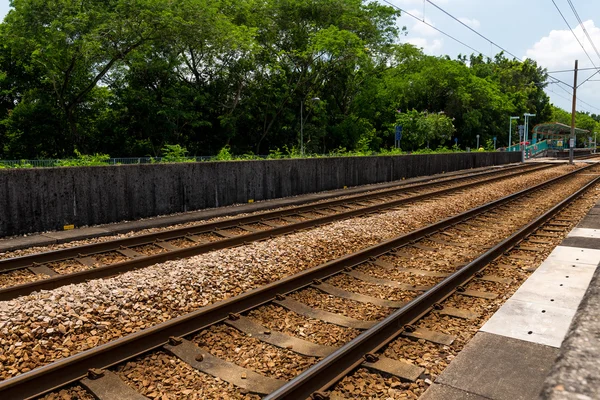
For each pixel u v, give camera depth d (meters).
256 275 7.39
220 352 4.93
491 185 21.52
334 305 6.36
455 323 5.61
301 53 41.84
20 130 33.19
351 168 21.11
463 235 10.78
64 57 29.55
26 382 3.94
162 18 29.30
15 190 9.91
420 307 5.87
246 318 5.71
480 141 73.00
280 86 42.34
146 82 36.09
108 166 11.61
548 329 5.15
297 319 5.83
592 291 3.09
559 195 18.31
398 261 8.54
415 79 53.91
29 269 7.74
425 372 4.39
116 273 7.55
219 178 14.59
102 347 4.46
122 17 29.27
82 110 36.72
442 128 45.47
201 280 6.82
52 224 10.60
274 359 4.77
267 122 44.50
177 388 4.22
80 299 5.84
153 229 11.44
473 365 4.34
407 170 26.31
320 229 10.59
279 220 12.80
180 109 35.81
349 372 4.35
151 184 12.62
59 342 5.03
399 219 12.02
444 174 29.97
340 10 44.06
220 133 40.53
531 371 4.20
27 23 27.80
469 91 62.16
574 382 1.91
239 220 11.88
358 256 8.20
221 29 33.22
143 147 35.78
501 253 8.80
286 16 42.94
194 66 38.59
